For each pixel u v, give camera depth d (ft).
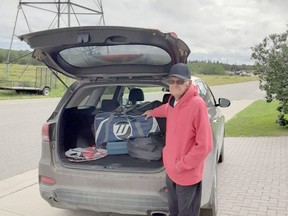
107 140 12.89
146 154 11.68
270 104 61.16
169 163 9.34
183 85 8.98
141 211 10.34
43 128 11.50
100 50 11.04
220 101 17.81
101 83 12.51
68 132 12.67
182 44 9.67
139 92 15.24
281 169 19.15
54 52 11.50
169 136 9.48
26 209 13.65
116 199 10.37
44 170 11.31
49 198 11.26
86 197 10.69
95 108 15.17
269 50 32.40
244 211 13.35
